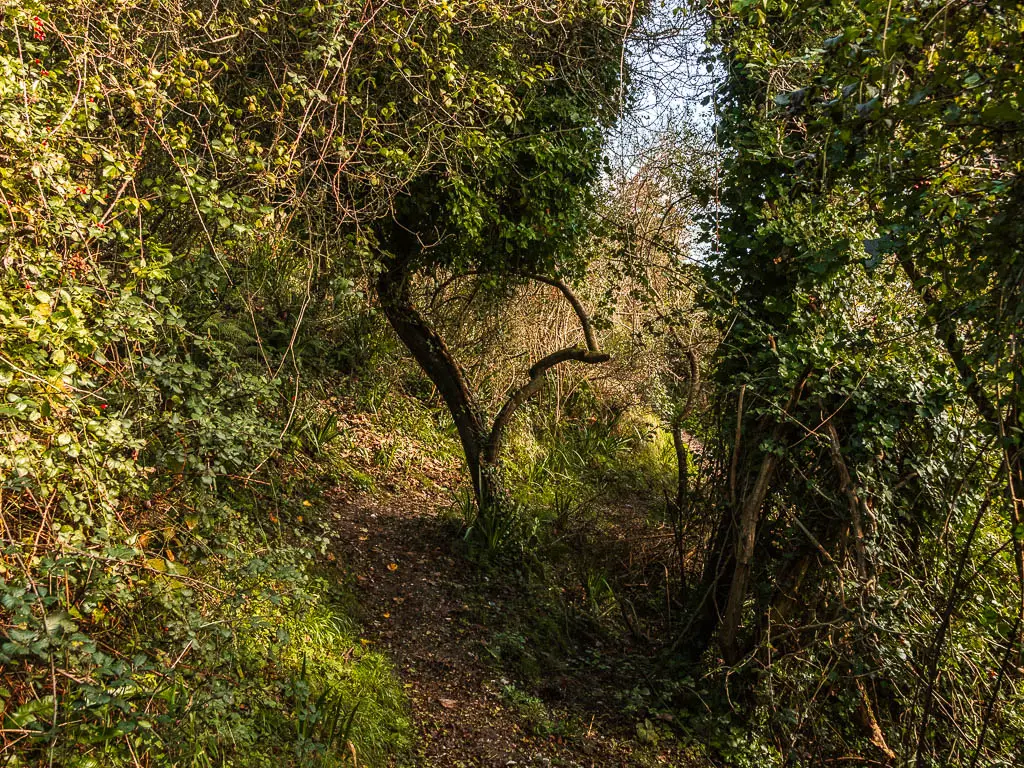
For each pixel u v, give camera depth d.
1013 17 1.96
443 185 5.15
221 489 4.68
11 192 2.64
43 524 2.67
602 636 5.70
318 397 7.07
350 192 4.58
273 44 4.06
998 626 4.07
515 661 5.10
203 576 3.74
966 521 4.35
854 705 4.35
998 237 2.24
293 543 4.99
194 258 4.17
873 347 4.08
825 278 2.94
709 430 5.41
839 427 4.44
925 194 2.40
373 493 6.57
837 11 2.44
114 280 3.52
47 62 3.22
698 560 5.82
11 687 2.61
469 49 4.91
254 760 3.17
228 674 3.38
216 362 4.33
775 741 4.53
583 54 5.92
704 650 5.12
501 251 6.29
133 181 3.32
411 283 8.21
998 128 2.09
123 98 3.24
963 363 3.40
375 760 3.70
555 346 9.84
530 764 4.12
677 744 4.54
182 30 3.63
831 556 4.47
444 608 5.39
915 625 4.23
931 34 2.04
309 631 4.26
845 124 2.29
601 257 8.08
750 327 4.75
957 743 4.08
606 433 9.71
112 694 2.52
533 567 6.32
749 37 4.02
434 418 8.41
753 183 4.54
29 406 2.53
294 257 5.19
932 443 4.37
